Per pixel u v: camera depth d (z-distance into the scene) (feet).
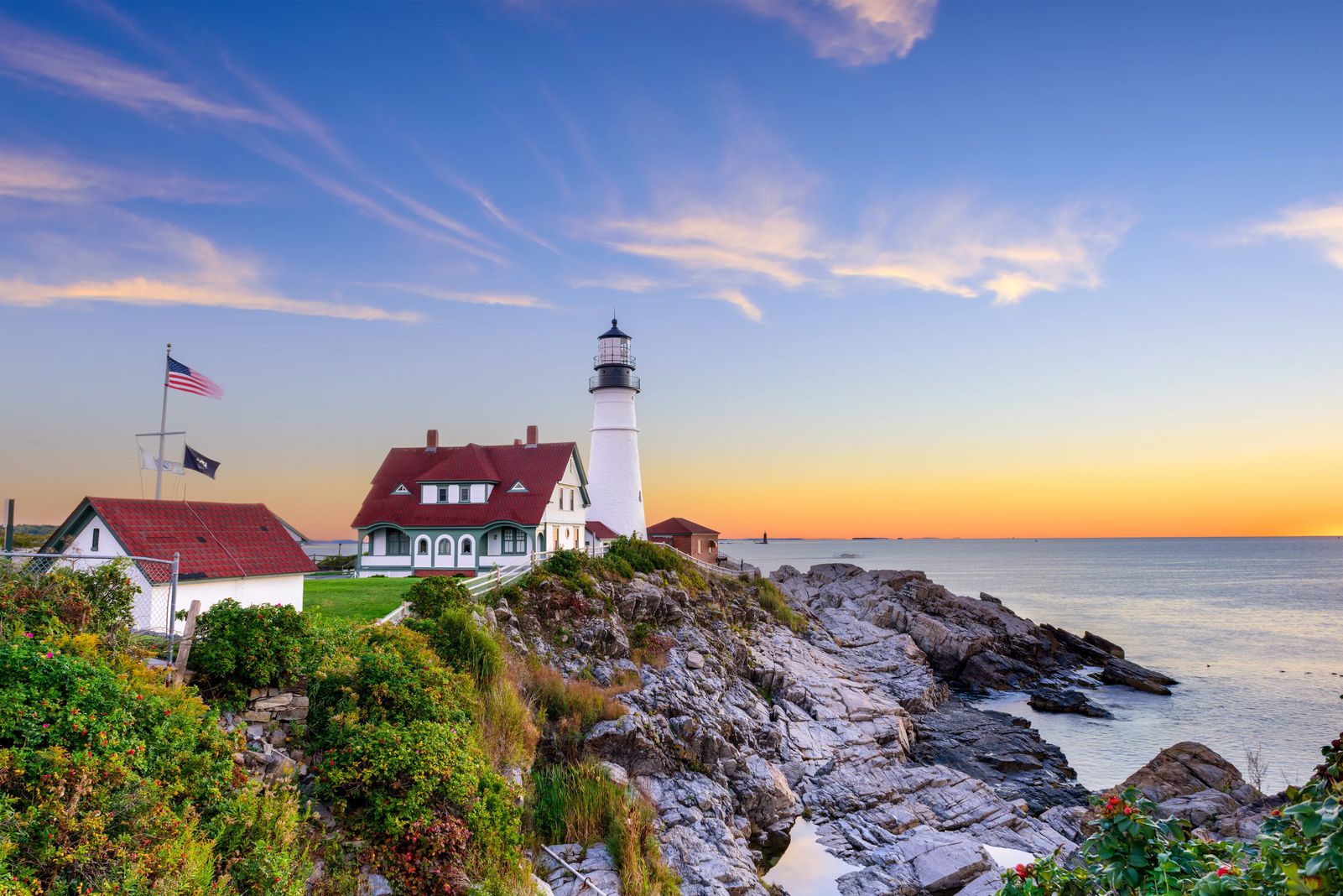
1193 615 326.85
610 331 220.23
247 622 56.80
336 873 43.93
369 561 170.40
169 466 96.32
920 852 80.33
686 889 65.26
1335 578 575.38
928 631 193.16
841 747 110.11
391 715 58.03
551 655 100.73
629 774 81.35
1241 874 24.16
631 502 216.54
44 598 51.96
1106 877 28.09
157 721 41.88
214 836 38.19
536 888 52.65
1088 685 186.09
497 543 166.81
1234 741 140.36
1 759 32.68
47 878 30.19
